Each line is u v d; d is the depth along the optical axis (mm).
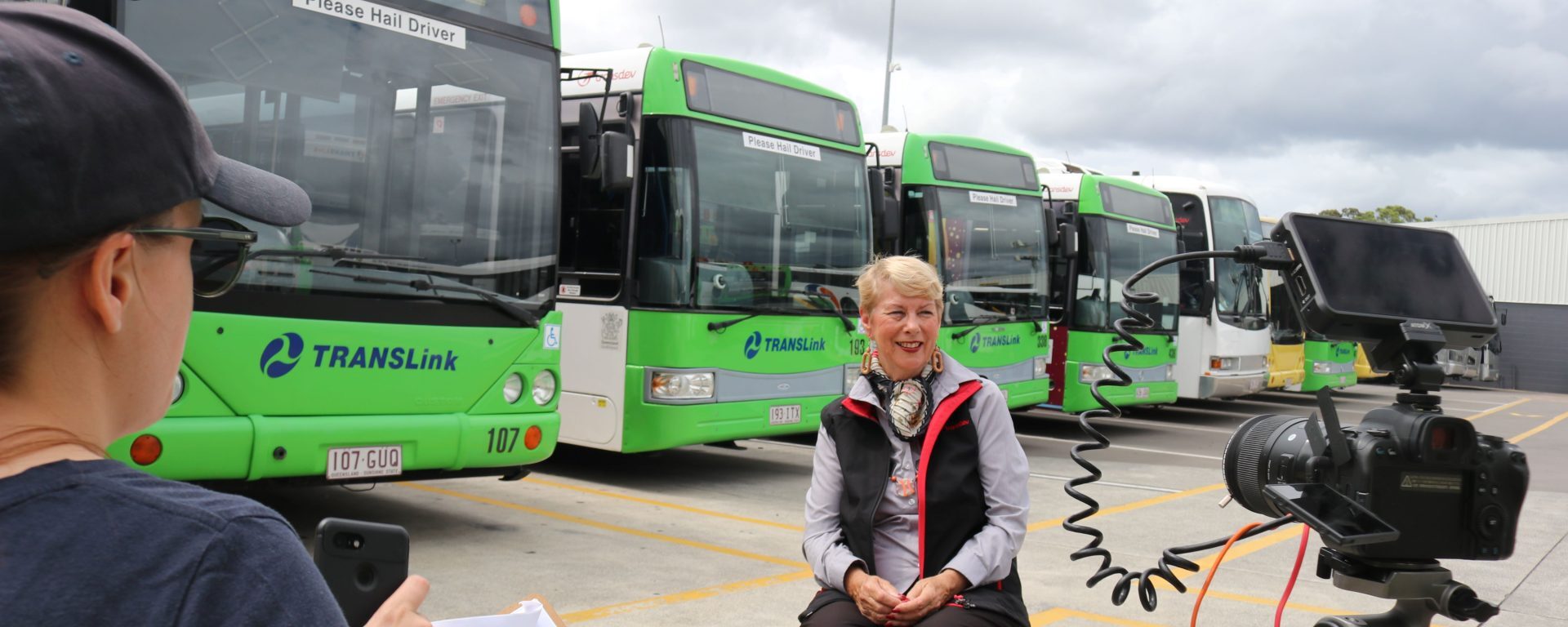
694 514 7633
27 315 871
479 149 6066
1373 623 3061
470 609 4949
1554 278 35250
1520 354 35844
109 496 866
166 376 996
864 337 9531
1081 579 6168
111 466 898
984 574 2848
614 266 8273
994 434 2977
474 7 6141
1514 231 36188
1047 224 12938
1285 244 2953
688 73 8242
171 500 887
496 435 6004
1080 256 14078
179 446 4820
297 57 5355
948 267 11445
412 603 1275
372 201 5562
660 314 8039
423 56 5852
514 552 6133
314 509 7043
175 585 842
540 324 6285
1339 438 2826
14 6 859
